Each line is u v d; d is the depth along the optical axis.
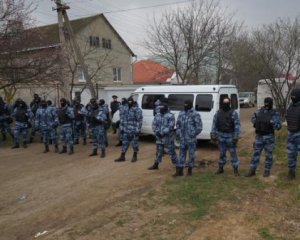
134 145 11.27
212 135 9.27
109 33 39.31
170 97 14.02
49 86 19.94
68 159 12.04
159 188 8.22
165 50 28.06
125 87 33.56
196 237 5.65
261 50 24.31
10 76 17.09
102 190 8.37
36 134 18.17
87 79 21.86
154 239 5.66
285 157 11.11
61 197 8.05
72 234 6.02
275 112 8.70
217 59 30.97
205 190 7.91
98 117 12.02
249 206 6.92
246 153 12.12
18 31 16.78
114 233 5.96
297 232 5.71
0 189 8.92
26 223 6.72
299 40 22.62
